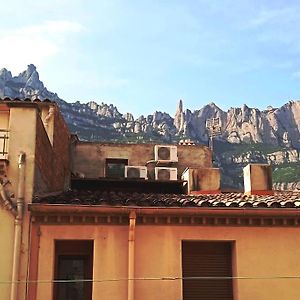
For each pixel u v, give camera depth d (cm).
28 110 1161
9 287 1045
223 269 1163
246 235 1145
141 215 1112
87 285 1127
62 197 1174
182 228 1134
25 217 1088
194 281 1145
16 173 1112
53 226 1105
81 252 1138
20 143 1134
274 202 1145
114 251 1106
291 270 1131
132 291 1075
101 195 1254
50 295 1061
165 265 1109
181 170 2311
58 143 1630
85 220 1114
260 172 1528
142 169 2134
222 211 1116
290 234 1153
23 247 1072
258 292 1112
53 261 1093
